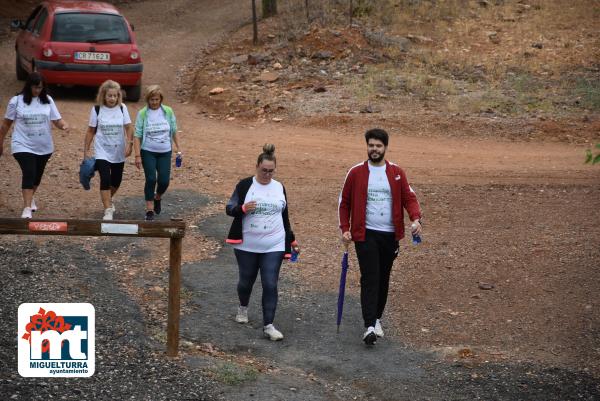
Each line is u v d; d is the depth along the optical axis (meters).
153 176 15.61
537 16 38.19
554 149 23.41
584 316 12.87
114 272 13.60
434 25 36.78
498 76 30.67
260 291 13.48
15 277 12.51
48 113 15.05
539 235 16.17
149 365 10.16
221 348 11.28
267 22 37.75
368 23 35.94
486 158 22.09
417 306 13.24
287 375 10.55
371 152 11.33
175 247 10.23
